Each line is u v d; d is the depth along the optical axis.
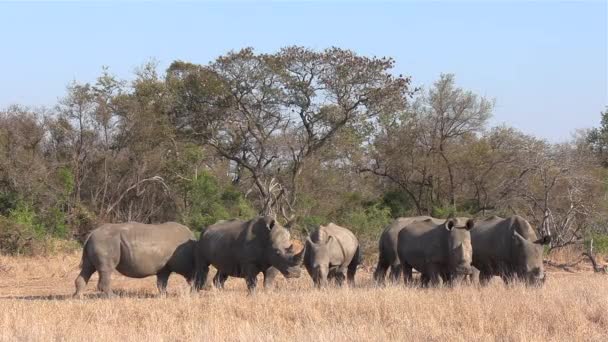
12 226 31.69
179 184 42.00
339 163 47.47
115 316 14.24
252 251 19.19
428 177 41.97
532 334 12.74
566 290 17.31
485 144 40.91
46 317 14.02
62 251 32.31
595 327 13.77
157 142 42.97
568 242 31.80
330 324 13.65
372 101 43.75
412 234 20.86
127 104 42.38
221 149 45.91
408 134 42.56
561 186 37.12
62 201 38.59
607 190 37.00
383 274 22.73
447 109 42.72
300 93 44.34
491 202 40.06
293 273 18.88
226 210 41.09
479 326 13.24
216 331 12.58
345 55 43.34
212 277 22.69
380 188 46.66
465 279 19.83
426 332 12.88
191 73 45.34
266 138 45.69
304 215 40.62
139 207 42.91
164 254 19.20
